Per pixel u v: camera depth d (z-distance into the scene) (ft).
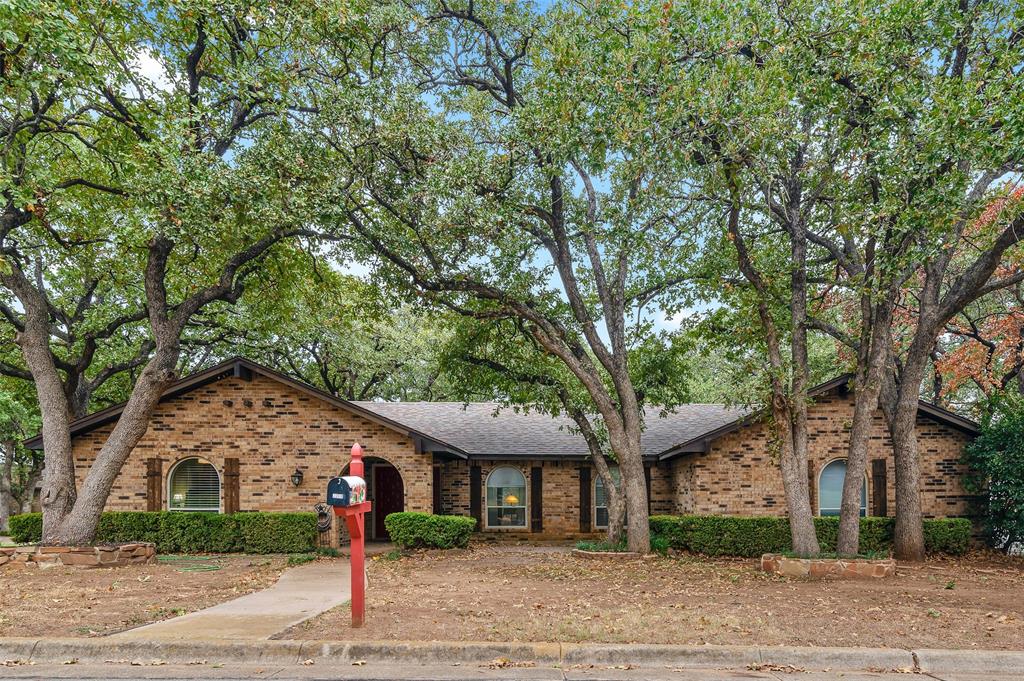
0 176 43.01
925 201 41.09
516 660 23.30
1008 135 36.99
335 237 53.83
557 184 55.67
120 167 51.24
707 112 42.57
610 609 30.63
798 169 49.49
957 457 63.31
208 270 67.62
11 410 85.87
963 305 50.19
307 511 62.08
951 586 38.75
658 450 67.82
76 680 20.97
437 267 53.21
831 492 63.93
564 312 61.57
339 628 26.12
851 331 68.90
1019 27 41.06
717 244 59.36
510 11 54.39
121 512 57.98
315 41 49.08
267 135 48.49
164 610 30.09
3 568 45.42
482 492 72.08
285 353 103.96
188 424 63.36
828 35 42.34
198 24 48.88
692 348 67.15
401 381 118.01
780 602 33.27
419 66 58.90
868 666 23.17
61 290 80.28
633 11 44.01
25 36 40.22
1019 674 22.48
